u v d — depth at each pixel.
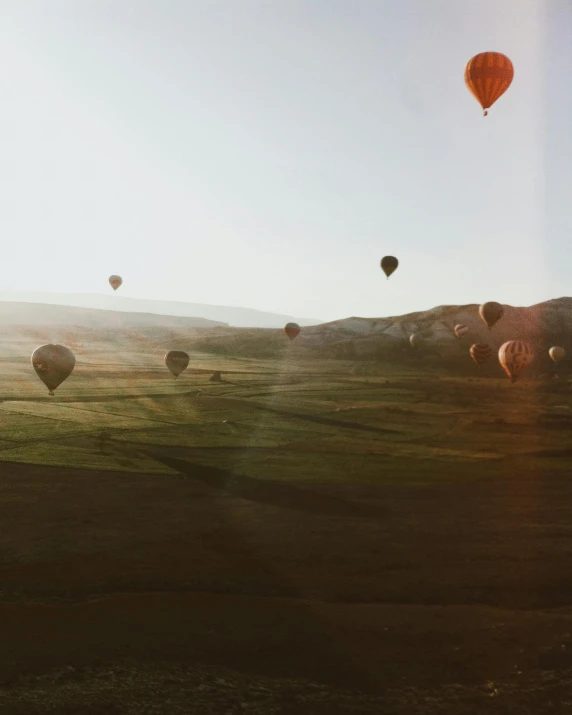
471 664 12.67
